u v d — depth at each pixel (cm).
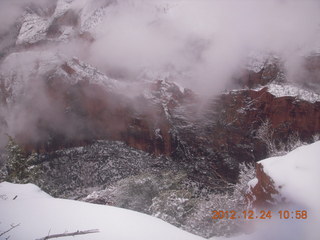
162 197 1180
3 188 897
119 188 1480
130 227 515
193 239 507
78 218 539
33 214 553
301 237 520
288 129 2786
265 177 650
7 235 481
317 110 2747
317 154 607
